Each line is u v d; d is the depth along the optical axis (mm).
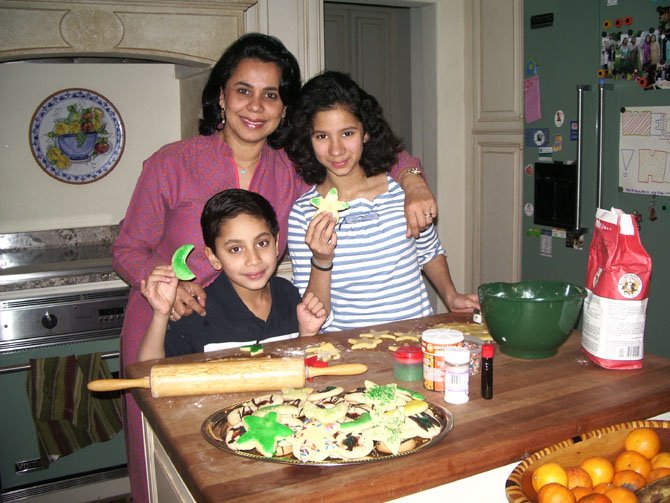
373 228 1764
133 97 3199
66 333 2520
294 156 1848
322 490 909
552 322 1334
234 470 965
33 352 2479
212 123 1911
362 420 1047
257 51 1747
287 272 2879
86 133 3121
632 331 1308
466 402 1174
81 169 3137
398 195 1809
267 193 1919
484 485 1030
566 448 1026
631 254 1288
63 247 3102
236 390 1218
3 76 2947
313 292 1659
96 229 3176
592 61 2873
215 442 1042
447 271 1934
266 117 1779
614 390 1219
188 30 2672
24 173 3039
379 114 1766
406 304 1804
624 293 1294
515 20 3354
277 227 1618
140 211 1852
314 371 1256
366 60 4188
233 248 1525
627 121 2721
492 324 1391
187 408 1181
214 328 1584
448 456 990
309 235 1541
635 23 2648
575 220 2982
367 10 4133
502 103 3516
